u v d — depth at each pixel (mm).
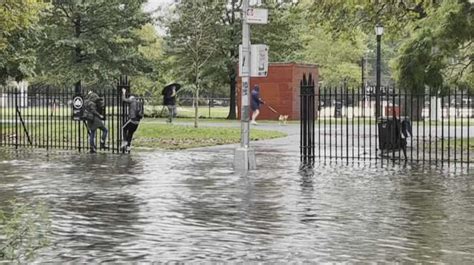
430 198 17484
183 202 16969
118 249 11969
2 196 17969
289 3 65250
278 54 66438
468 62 33625
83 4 58594
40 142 35594
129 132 30750
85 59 60688
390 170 23891
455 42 29609
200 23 55438
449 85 31656
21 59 43812
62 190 19062
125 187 19641
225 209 15945
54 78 60438
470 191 18688
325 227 13828
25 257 11391
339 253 11594
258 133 41156
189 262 11031
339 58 84500
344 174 22750
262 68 24516
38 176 22266
